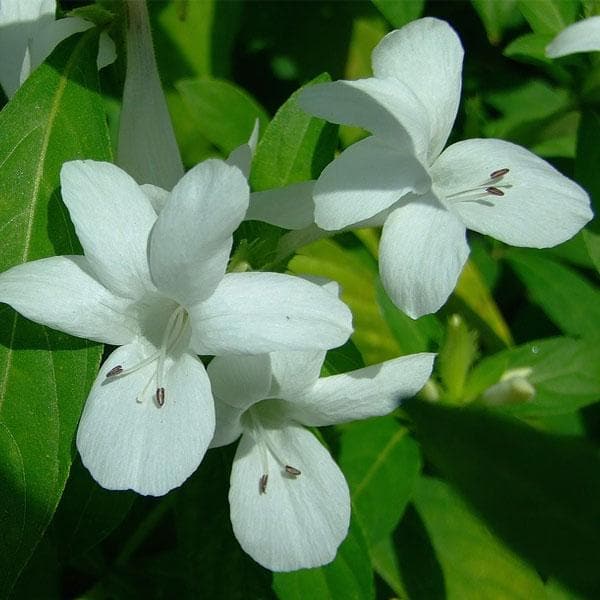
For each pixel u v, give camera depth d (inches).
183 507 7.4
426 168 6.4
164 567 8.5
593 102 8.5
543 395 7.9
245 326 6.0
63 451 6.1
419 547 7.9
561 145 9.2
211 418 6.0
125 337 6.3
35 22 7.2
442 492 8.0
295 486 6.6
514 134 9.0
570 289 9.0
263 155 7.4
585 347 7.9
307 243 6.8
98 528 7.3
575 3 8.4
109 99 9.2
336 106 6.3
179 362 6.2
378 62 6.7
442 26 6.8
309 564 6.5
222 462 7.4
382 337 8.6
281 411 6.8
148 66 6.8
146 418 6.0
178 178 6.9
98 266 6.1
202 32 9.8
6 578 6.0
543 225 6.6
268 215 6.8
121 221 6.1
